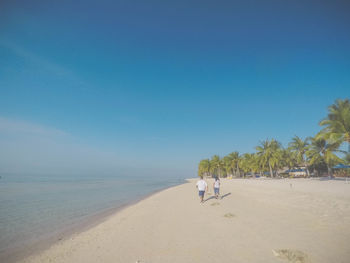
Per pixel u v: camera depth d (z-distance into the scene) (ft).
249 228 23.77
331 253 15.83
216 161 310.24
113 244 21.58
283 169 238.48
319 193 51.47
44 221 38.06
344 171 150.82
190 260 16.19
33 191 103.14
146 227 27.63
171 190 103.60
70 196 81.46
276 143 189.37
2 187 130.93
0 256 21.34
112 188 133.08
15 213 46.16
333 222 24.14
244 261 15.38
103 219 37.83
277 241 19.02
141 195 84.43
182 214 34.96
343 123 89.15
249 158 247.09
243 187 91.71
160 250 18.78
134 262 16.53
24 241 26.40
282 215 29.68
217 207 39.55
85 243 22.94
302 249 16.84
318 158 142.31
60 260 18.51
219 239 20.62
